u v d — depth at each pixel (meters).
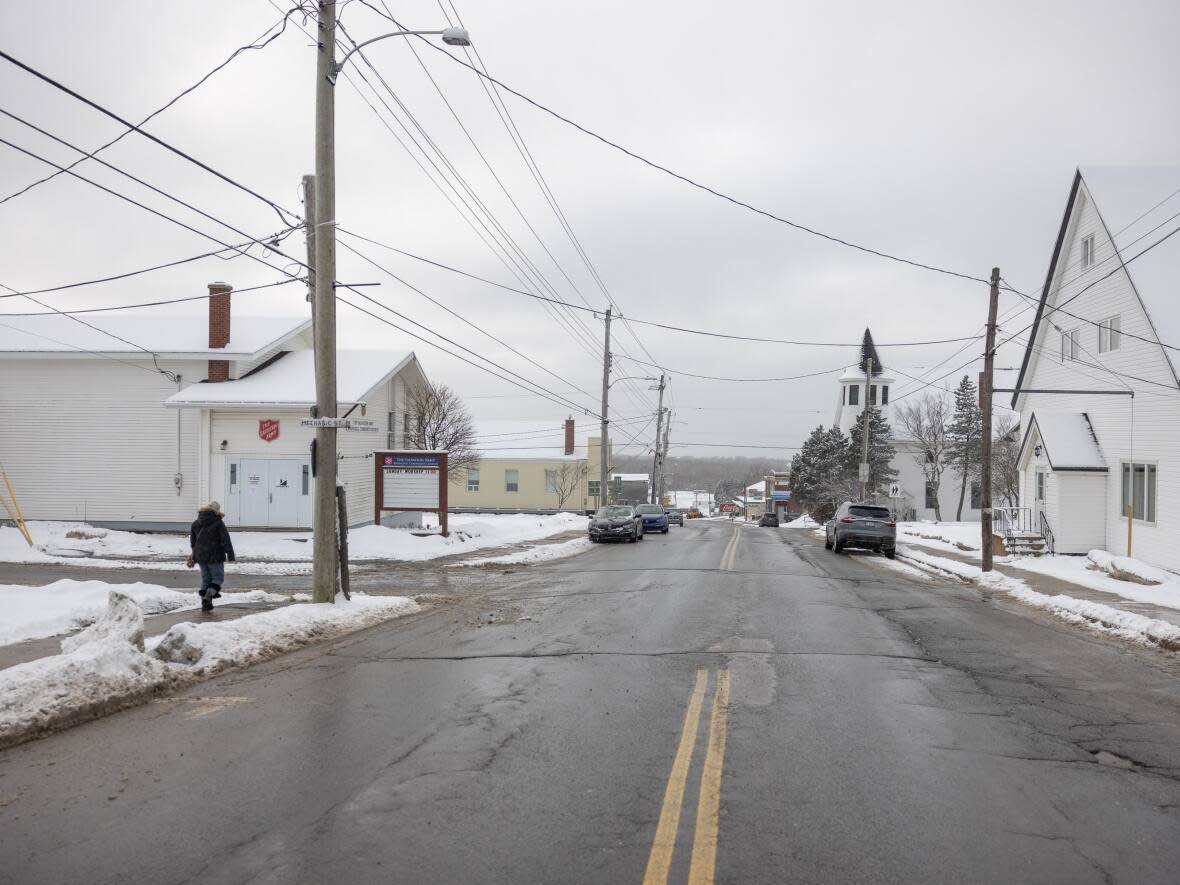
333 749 6.68
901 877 4.54
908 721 7.77
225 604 15.13
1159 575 20.52
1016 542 27.52
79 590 15.07
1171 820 5.46
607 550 30.50
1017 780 6.19
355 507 30.50
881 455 64.94
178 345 29.89
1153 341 23.44
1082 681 9.80
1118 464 26.20
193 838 4.95
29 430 29.98
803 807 5.54
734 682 9.21
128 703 8.03
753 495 118.75
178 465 29.50
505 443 66.62
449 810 5.40
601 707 8.07
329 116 13.96
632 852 4.80
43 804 5.48
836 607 15.53
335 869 4.55
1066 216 29.30
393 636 12.15
